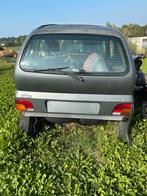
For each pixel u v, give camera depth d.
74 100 1.98
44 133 2.29
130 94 1.99
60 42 2.02
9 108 2.94
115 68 1.96
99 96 1.97
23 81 1.99
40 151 2.01
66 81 1.95
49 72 1.95
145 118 2.67
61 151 2.05
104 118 2.02
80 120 2.10
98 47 2.01
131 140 2.18
